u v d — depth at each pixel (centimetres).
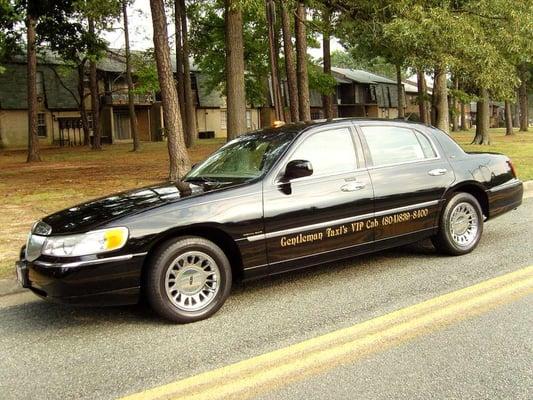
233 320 445
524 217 836
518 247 644
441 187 591
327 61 2636
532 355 358
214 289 455
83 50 2277
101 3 2191
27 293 543
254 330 421
